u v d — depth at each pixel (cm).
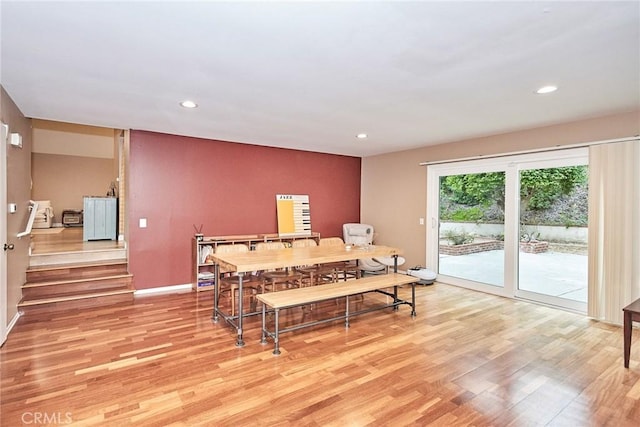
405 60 236
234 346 300
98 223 628
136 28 193
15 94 309
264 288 430
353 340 316
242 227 562
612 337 325
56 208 952
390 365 267
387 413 206
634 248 350
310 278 456
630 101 324
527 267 450
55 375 246
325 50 220
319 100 326
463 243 523
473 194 509
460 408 211
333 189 669
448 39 205
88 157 985
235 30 195
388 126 430
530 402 218
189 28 193
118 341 308
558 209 420
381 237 656
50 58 234
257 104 340
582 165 398
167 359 274
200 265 495
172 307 412
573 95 308
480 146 492
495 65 244
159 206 489
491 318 379
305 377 247
